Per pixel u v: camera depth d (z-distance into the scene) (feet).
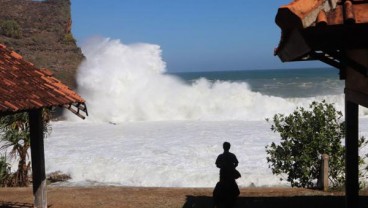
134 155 57.62
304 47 10.44
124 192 40.11
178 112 106.93
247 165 50.49
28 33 217.36
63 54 205.77
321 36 9.56
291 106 105.60
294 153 39.96
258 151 57.47
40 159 29.84
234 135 71.20
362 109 91.81
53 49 208.74
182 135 73.67
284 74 373.20
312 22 8.94
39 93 25.98
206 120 100.27
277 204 33.42
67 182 47.75
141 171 49.93
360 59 13.58
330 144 39.50
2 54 29.53
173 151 59.52
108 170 50.83
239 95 107.96
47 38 218.59
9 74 26.84
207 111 106.22
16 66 28.63
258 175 45.85
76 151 60.95
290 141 39.65
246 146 61.00
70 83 128.16
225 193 27.07
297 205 32.76
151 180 47.91
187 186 46.06
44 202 30.01
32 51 204.85
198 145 62.90
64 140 70.85
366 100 15.62
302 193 37.37
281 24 10.04
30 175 49.29
